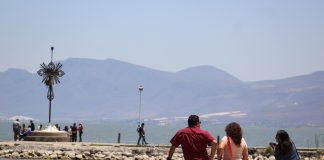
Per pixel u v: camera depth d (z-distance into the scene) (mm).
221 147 18406
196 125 19047
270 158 56844
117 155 56844
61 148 60094
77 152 57250
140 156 55844
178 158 55656
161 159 55250
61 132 70750
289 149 19547
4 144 61500
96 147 61656
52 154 55469
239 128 18641
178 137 18844
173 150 18938
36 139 69438
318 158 60250
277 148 19812
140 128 71250
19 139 74000
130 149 61031
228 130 18641
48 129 70750
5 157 54250
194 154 18656
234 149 18516
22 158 53656
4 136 155500
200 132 18750
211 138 18672
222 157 19062
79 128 76938
